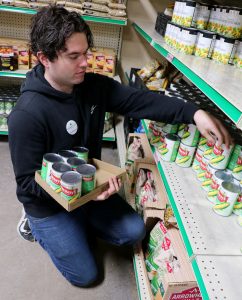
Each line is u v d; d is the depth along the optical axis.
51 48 1.12
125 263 1.82
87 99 1.45
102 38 3.12
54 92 1.29
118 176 1.36
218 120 1.27
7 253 1.78
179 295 1.26
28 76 1.35
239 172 1.15
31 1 2.44
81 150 1.41
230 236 1.04
